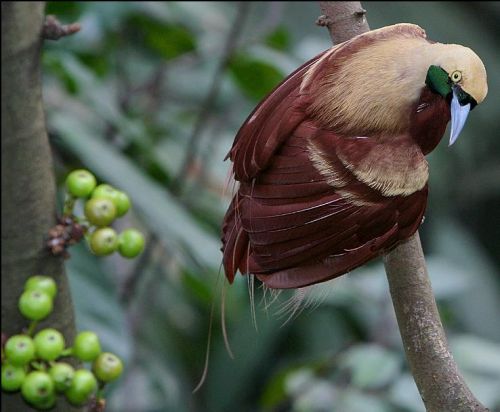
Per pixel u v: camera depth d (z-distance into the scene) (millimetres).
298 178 5121
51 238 5191
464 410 5172
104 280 5473
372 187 5113
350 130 5113
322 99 5121
